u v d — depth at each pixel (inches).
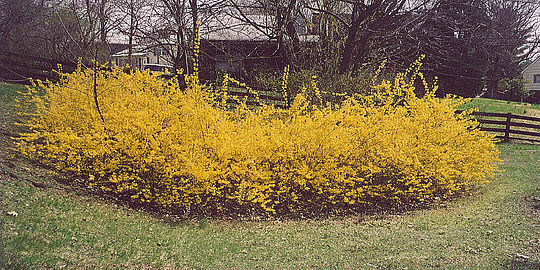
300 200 342.0
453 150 373.1
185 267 208.8
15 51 658.8
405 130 363.3
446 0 567.5
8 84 567.5
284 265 220.1
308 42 598.2
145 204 308.8
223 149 301.3
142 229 257.9
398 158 338.0
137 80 350.6
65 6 487.2
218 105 359.3
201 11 495.2
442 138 369.4
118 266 191.9
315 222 311.3
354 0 535.8
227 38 610.2
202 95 339.0
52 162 329.1
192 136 313.0
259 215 319.9
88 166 326.0
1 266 159.0
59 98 358.9
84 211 257.8
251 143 316.5
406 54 665.0
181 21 457.7
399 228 293.1
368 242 262.1
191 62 517.3
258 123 344.8
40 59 634.2
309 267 216.2
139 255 213.6
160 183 307.4
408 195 358.9
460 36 655.8
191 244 247.3
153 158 296.5
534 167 457.7
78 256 191.0
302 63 580.7
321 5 598.2
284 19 548.7
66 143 318.0
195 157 301.7
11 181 263.1
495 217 300.4
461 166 378.9
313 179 336.5
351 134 347.9
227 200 321.1
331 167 328.8
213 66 612.7
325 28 600.4
